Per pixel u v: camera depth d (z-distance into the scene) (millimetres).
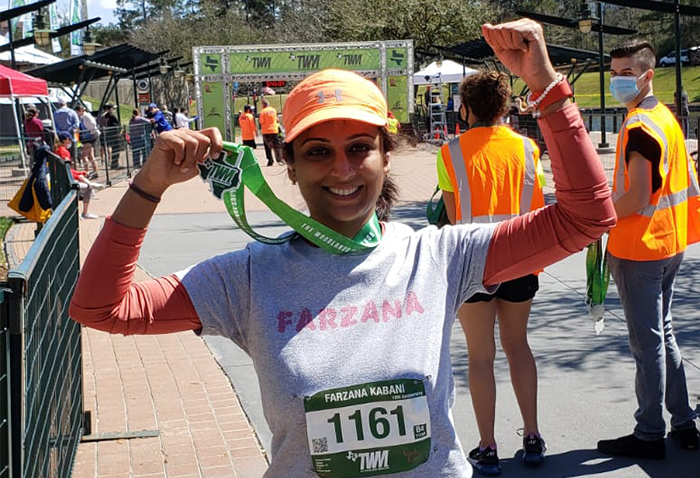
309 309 1895
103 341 6785
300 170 1975
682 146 4156
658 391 4223
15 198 10719
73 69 26422
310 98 1930
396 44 32219
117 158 21891
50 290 3572
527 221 1990
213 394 5508
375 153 1963
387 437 1854
